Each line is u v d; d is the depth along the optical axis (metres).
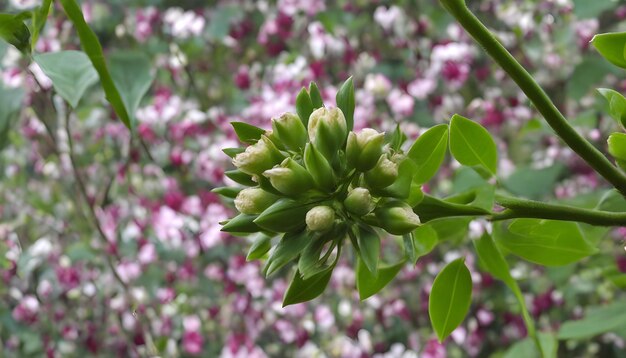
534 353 0.56
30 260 1.00
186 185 1.03
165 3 1.13
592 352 0.92
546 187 0.68
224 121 1.03
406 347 1.02
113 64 0.31
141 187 1.02
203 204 1.01
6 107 0.39
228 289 1.04
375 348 1.02
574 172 0.86
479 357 1.00
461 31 1.00
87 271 1.01
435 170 0.25
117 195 1.01
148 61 0.31
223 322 1.04
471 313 0.99
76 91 0.29
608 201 0.29
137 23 1.07
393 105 0.98
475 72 0.99
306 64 1.03
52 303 1.03
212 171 1.00
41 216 1.03
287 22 1.09
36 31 0.29
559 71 0.94
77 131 0.99
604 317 0.48
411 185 0.24
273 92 0.98
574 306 0.87
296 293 0.24
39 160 1.06
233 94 1.09
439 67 0.98
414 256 0.23
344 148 0.23
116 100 0.30
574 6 0.65
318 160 0.22
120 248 1.00
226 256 1.03
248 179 0.25
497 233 0.30
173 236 1.00
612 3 0.65
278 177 0.22
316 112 0.24
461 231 0.31
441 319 0.29
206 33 1.11
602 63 0.69
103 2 1.08
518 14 0.98
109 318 1.00
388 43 1.03
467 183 0.35
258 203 0.23
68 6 0.28
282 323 1.04
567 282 0.79
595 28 0.92
